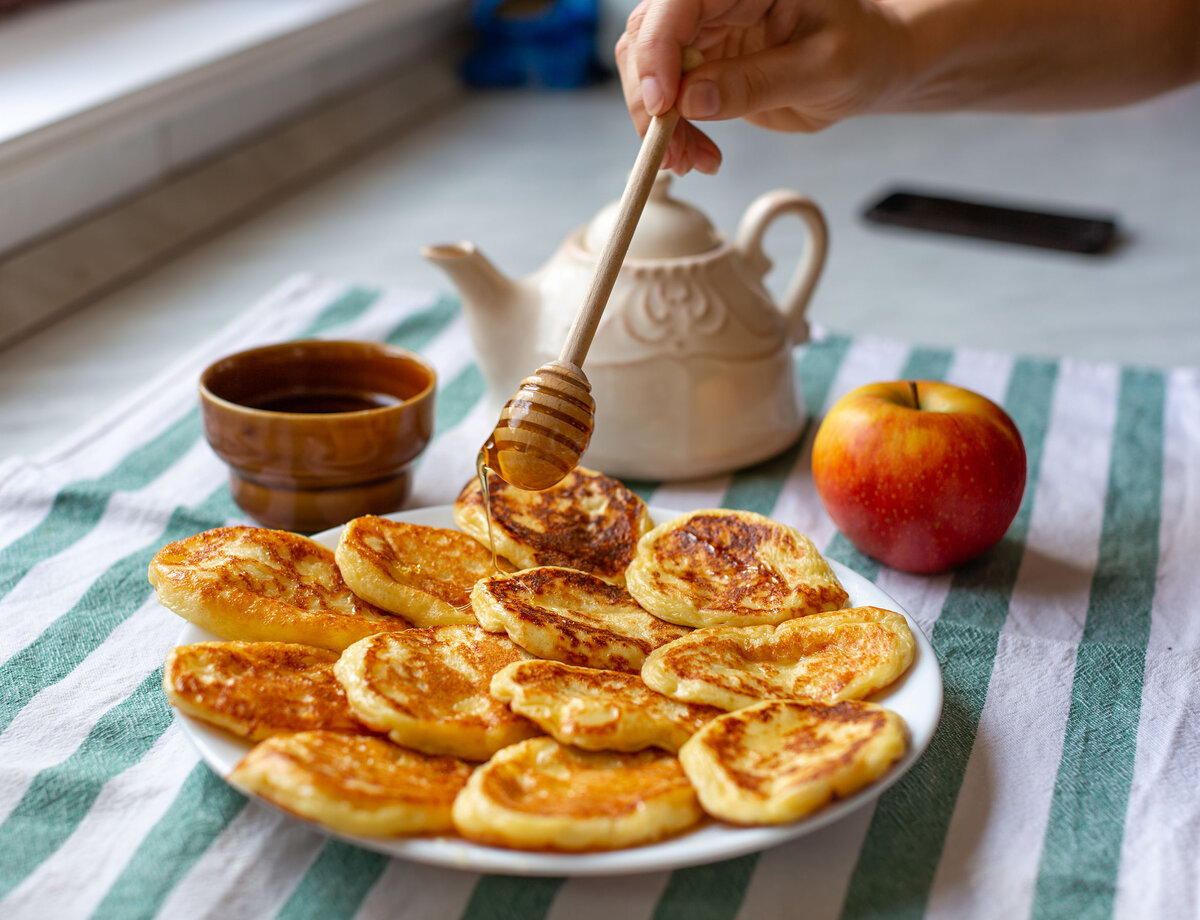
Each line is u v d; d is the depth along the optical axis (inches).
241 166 52.0
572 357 25.1
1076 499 31.7
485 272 31.4
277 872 23.0
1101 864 23.5
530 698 23.7
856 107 31.7
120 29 50.5
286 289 40.3
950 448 28.0
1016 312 44.4
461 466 32.4
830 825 23.9
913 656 25.3
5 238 40.7
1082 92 34.9
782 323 32.5
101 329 40.2
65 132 41.0
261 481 29.3
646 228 31.5
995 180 58.7
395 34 66.8
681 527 27.7
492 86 73.0
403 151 60.7
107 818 23.7
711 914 22.7
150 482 31.5
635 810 22.3
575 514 28.6
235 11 55.3
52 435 34.3
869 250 49.8
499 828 22.0
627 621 26.3
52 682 26.1
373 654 24.4
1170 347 41.9
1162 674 26.9
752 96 28.9
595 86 73.5
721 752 23.2
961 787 24.6
